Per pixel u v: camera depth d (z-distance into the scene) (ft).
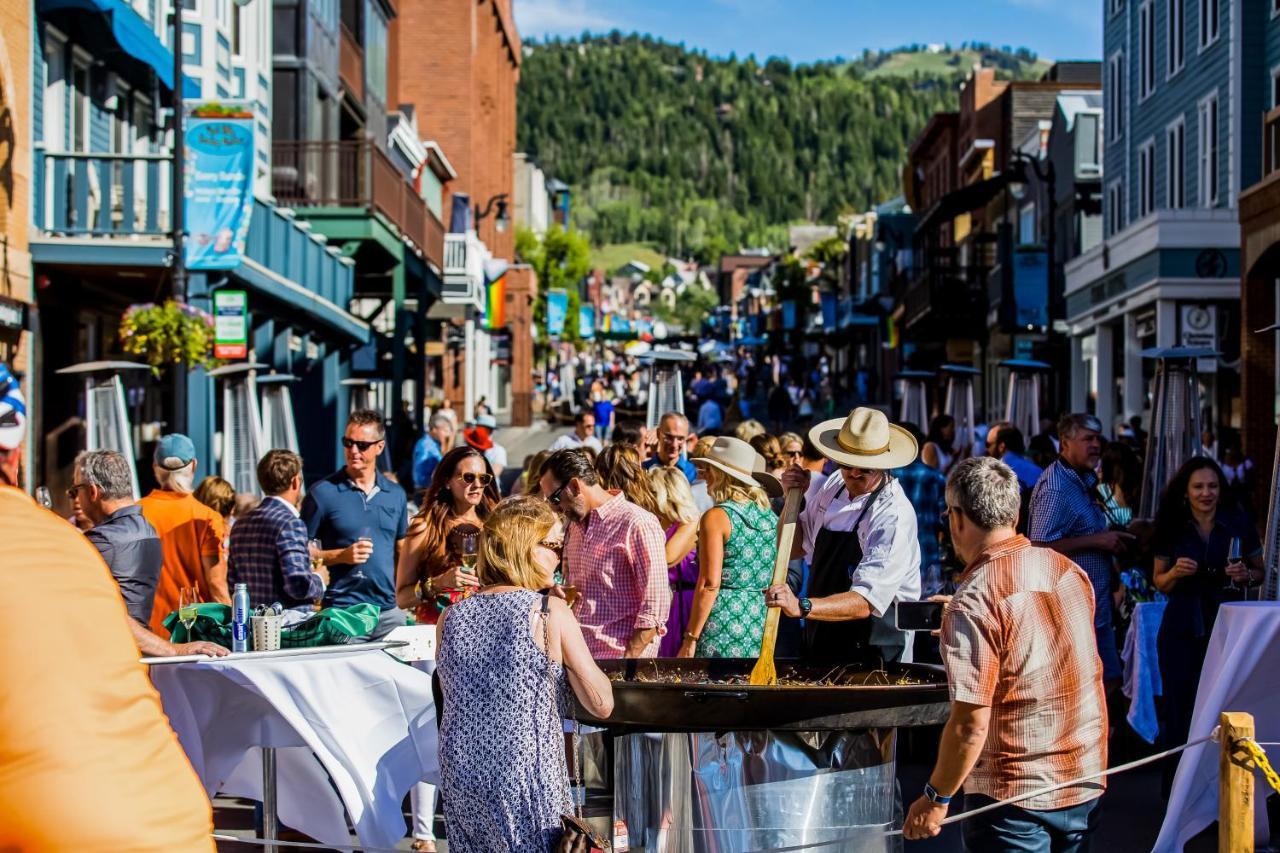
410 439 106.11
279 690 20.74
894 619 23.81
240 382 55.11
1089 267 110.52
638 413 70.79
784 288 325.42
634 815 19.42
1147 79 109.40
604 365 297.74
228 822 28.09
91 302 71.15
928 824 16.72
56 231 62.80
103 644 9.36
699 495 36.50
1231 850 17.76
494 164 220.02
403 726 21.59
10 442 11.51
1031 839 16.65
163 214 74.38
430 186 165.27
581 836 16.58
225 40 83.10
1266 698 23.45
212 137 61.16
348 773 20.99
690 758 19.22
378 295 118.21
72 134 66.59
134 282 71.10
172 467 29.37
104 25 65.62
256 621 22.00
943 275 149.79
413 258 114.42
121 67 72.64
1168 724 29.55
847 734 19.38
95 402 44.52
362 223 95.09
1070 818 16.75
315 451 100.48
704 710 18.48
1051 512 29.89
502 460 63.10
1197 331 91.61
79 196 66.95
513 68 253.44
